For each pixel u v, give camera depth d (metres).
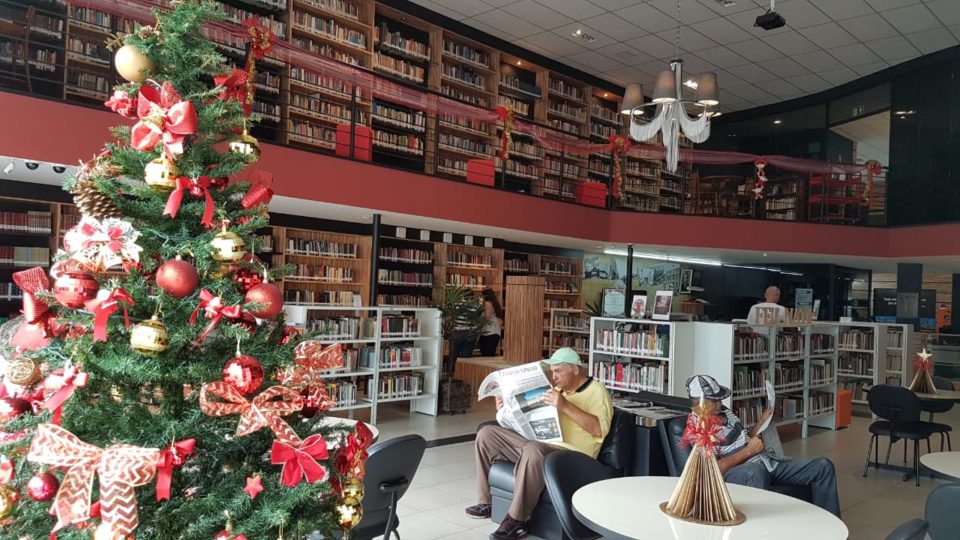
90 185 1.60
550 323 13.61
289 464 1.56
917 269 13.83
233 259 1.60
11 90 5.83
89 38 8.62
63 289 1.43
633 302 7.64
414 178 9.10
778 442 4.32
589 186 13.02
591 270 15.44
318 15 10.59
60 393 1.42
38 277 1.57
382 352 8.05
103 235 1.47
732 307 17.12
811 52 13.10
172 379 1.55
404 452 3.11
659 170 16.22
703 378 4.01
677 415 4.56
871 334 10.55
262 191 1.79
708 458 2.55
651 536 2.33
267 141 7.59
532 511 4.00
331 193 8.15
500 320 12.47
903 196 13.23
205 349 1.66
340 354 1.80
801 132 16.39
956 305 16.72
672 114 7.61
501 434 4.50
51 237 7.93
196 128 1.58
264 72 9.91
